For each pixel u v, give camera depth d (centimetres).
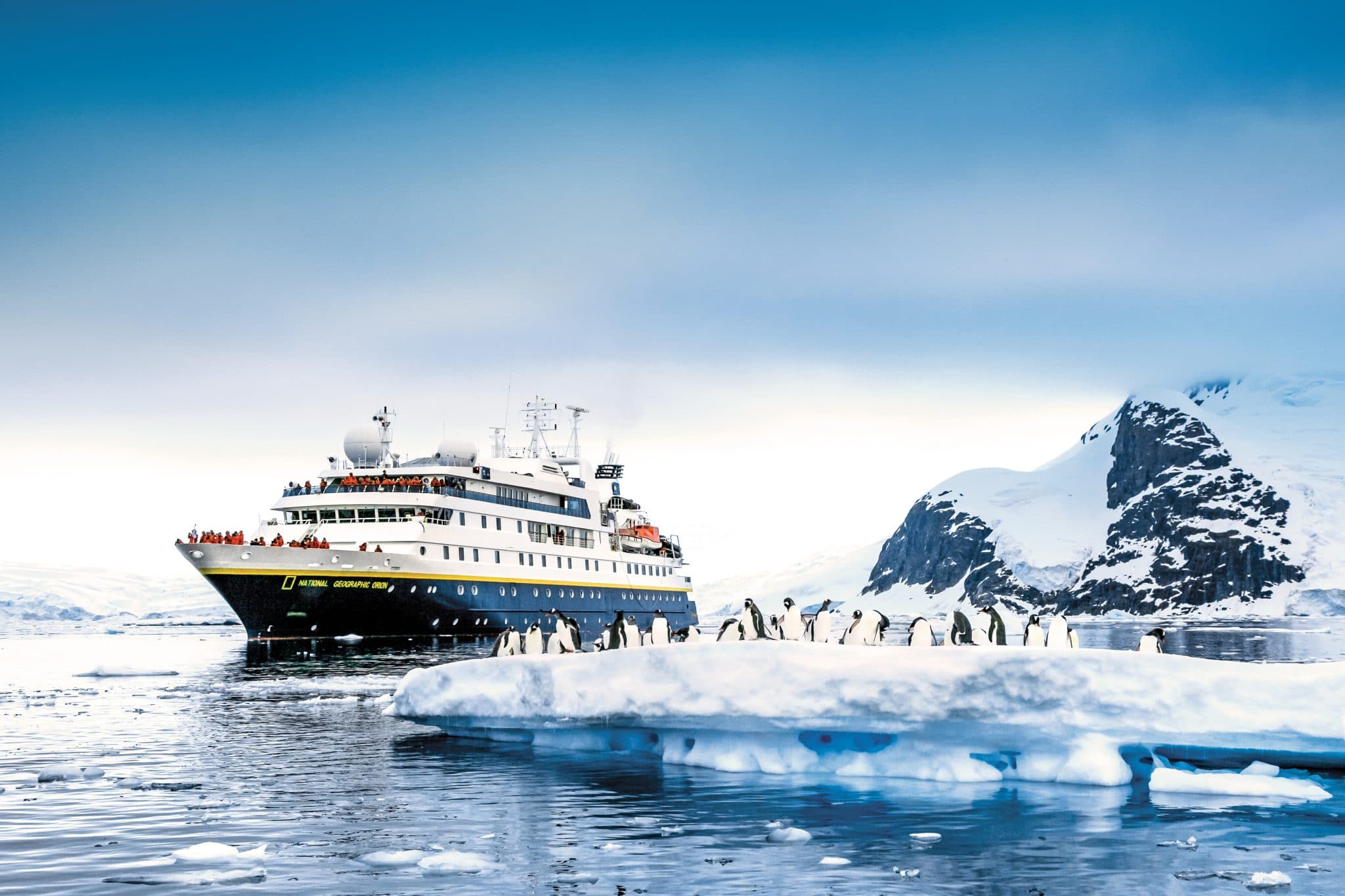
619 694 2441
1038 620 2759
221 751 2745
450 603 8538
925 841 1703
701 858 1628
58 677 5578
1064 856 1616
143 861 1619
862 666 2183
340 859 1634
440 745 2806
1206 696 2012
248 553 7588
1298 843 1684
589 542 10425
